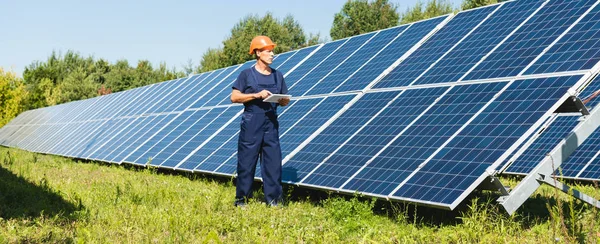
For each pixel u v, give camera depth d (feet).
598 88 46.19
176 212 29.76
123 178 47.37
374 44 51.47
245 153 33.12
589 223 25.95
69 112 124.16
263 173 33.63
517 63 34.50
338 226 26.50
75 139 89.76
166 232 25.31
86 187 40.91
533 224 26.94
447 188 26.71
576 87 28.14
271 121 33.40
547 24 37.63
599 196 35.37
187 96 73.05
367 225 26.68
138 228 25.77
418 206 31.04
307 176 34.76
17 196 34.01
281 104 32.83
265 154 33.47
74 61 301.43
